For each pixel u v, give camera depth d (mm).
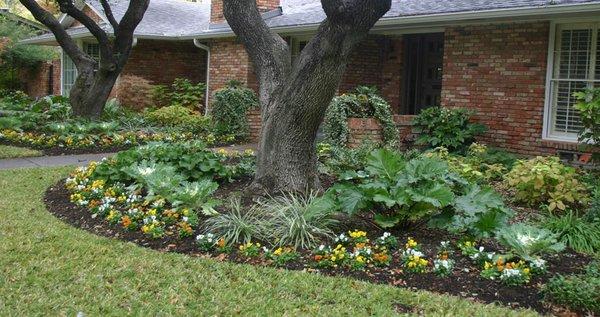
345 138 10883
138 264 4875
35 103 15883
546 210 7207
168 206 6512
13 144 11734
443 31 12734
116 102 16609
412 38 14508
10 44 22312
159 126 14734
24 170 9117
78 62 14797
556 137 10578
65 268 4723
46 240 5449
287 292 4406
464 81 11734
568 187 7199
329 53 6418
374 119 11070
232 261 5082
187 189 6270
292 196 6070
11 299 4102
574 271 5008
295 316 3990
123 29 14648
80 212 6566
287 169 6781
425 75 14516
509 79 11062
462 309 4148
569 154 10250
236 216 5832
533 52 10727
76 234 5695
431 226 5590
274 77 7059
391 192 5617
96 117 14750
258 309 4094
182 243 5500
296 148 6797
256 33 7148
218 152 10406
